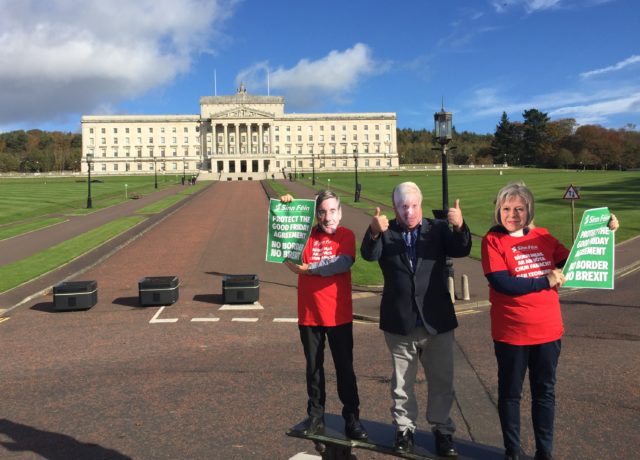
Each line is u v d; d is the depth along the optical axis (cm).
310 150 19275
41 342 1373
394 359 575
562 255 561
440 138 1831
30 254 2948
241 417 838
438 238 570
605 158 17150
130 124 18875
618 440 734
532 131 18988
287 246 616
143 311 1750
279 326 1531
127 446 745
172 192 8219
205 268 2569
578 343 1247
